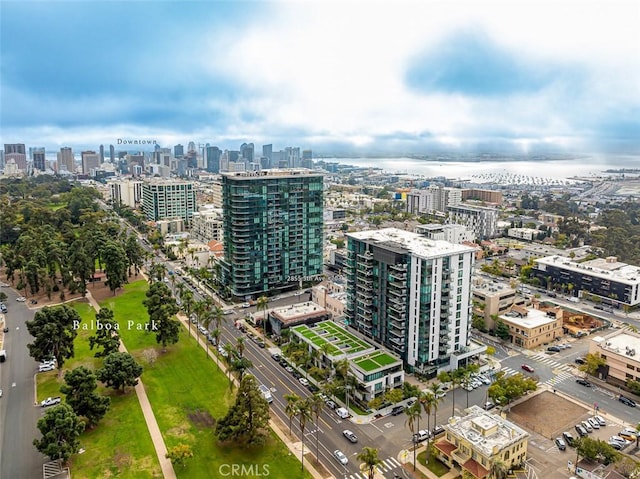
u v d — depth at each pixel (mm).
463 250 170500
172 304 188875
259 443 128875
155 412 145375
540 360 183625
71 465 121250
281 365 178125
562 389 162000
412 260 165750
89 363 173000
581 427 137750
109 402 140375
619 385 163000
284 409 148500
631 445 131750
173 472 119125
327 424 141750
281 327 199375
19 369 170750
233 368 153875
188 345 191750
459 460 118625
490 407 150375
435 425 139625
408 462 124375
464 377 157250
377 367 158250
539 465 122938
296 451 128375
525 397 157000
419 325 167125
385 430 138875
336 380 156250
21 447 128000
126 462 122688
